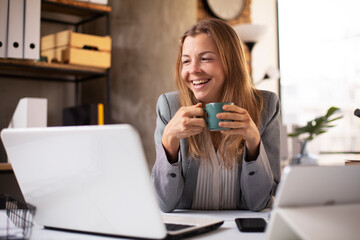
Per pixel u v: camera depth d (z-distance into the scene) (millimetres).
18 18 2334
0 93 2775
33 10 2379
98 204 720
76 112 2684
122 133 617
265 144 1268
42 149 737
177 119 1022
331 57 4738
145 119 3117
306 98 4781
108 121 2646
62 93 3066
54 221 810
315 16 4770
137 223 695
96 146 662
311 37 4777
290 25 4801
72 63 2584
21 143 763
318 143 4316
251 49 4113
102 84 3135
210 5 4160
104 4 2791
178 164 1088
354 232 563
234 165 1189
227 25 1238
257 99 1285
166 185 1097
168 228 766
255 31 3979
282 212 578
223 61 1191
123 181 667
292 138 3787
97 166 679
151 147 3098
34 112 2260
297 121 4793
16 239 720
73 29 3127
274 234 604
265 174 1100
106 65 2746
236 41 1234
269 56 4711
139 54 3148
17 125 2377
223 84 1233
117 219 712
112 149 646
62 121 2984
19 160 791
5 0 2297
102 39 2730
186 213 1109
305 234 549
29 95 2900
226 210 1184
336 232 561
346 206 620
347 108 4668
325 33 4750
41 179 772
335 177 608
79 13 2914
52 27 3023
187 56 1203
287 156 3510
